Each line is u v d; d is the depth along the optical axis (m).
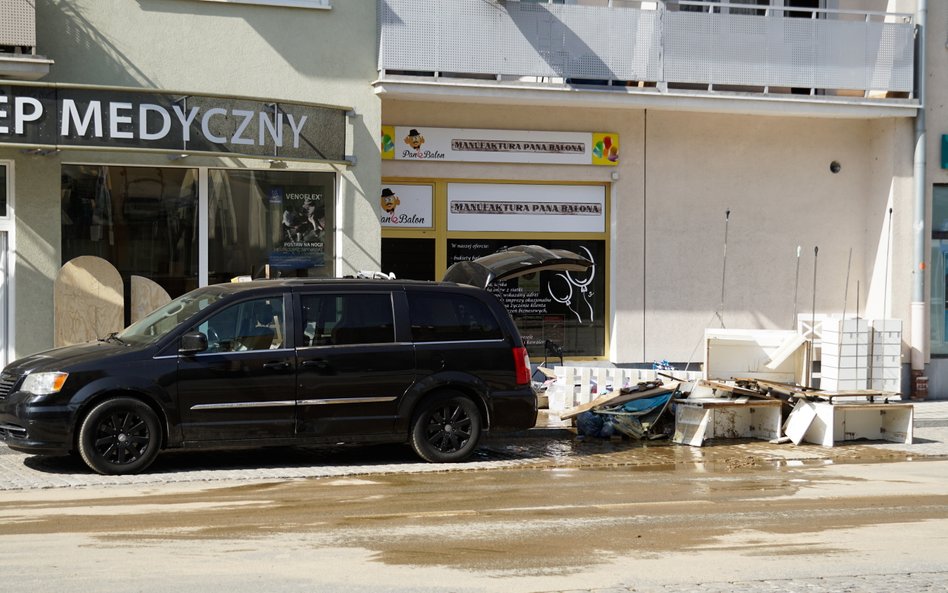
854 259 19.52
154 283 15.22
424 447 11.80
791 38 18.17
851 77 18.44
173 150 13.90
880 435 14.38
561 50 17.12
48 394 10.42
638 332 18.53
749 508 9.62
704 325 18.84
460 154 17.66
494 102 17.41
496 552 7.83
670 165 18.64
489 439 13.80
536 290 18.20
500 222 18.03
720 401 13.75
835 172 19.41
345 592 6.79
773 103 18.17
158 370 10.74
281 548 7.86
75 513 8.95
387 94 16.58
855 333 14.28
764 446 13.66
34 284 14.83
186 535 8.21
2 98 13.11
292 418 11.23
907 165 18.97
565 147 18.11
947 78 19.11
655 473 11.52
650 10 17.56
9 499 9.51
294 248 16.28
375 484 10.55
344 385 11.42
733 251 18.97
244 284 11.67
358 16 16.48
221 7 15.79
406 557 7.64
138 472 10.75
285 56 16.12
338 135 15.48
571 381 15.50
